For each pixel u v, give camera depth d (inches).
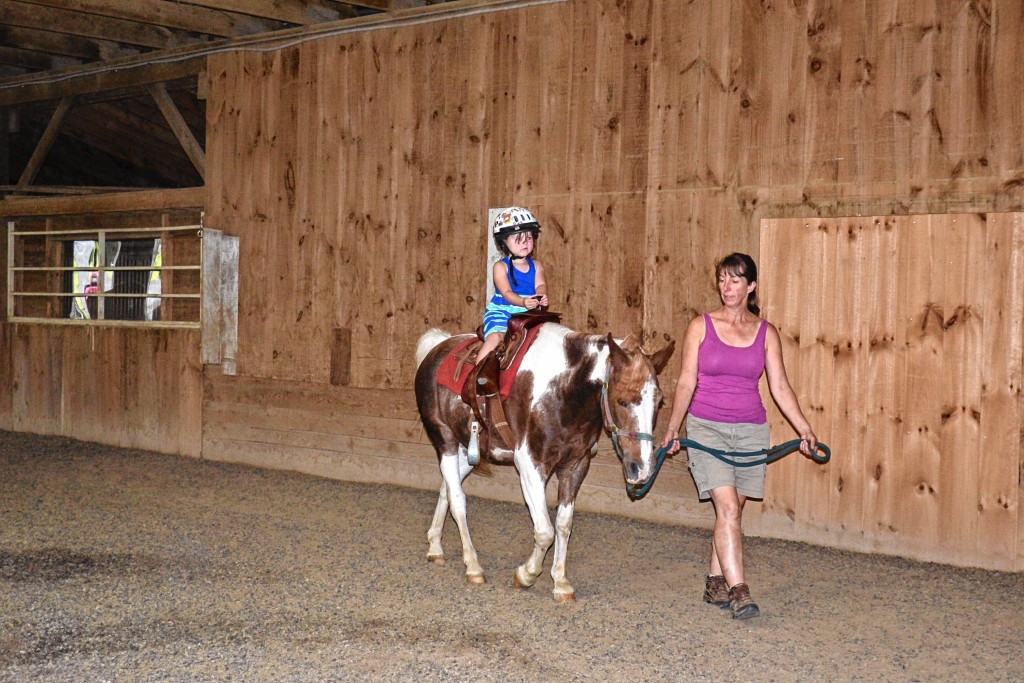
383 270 323.9
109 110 475.8
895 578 218.5
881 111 241.8
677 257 270.4
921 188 237.0
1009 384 224.7
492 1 299.1
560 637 172.6
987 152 229.1
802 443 183.3
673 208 270.8
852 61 245.3
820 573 221.9
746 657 164.4
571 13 286.2
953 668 161.5
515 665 157.6
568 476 197.3
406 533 254.2
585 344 188.2
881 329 239.9
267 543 238.5
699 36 266.1
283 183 346.3
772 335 184.9
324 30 334.6
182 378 369.4
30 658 156.9
